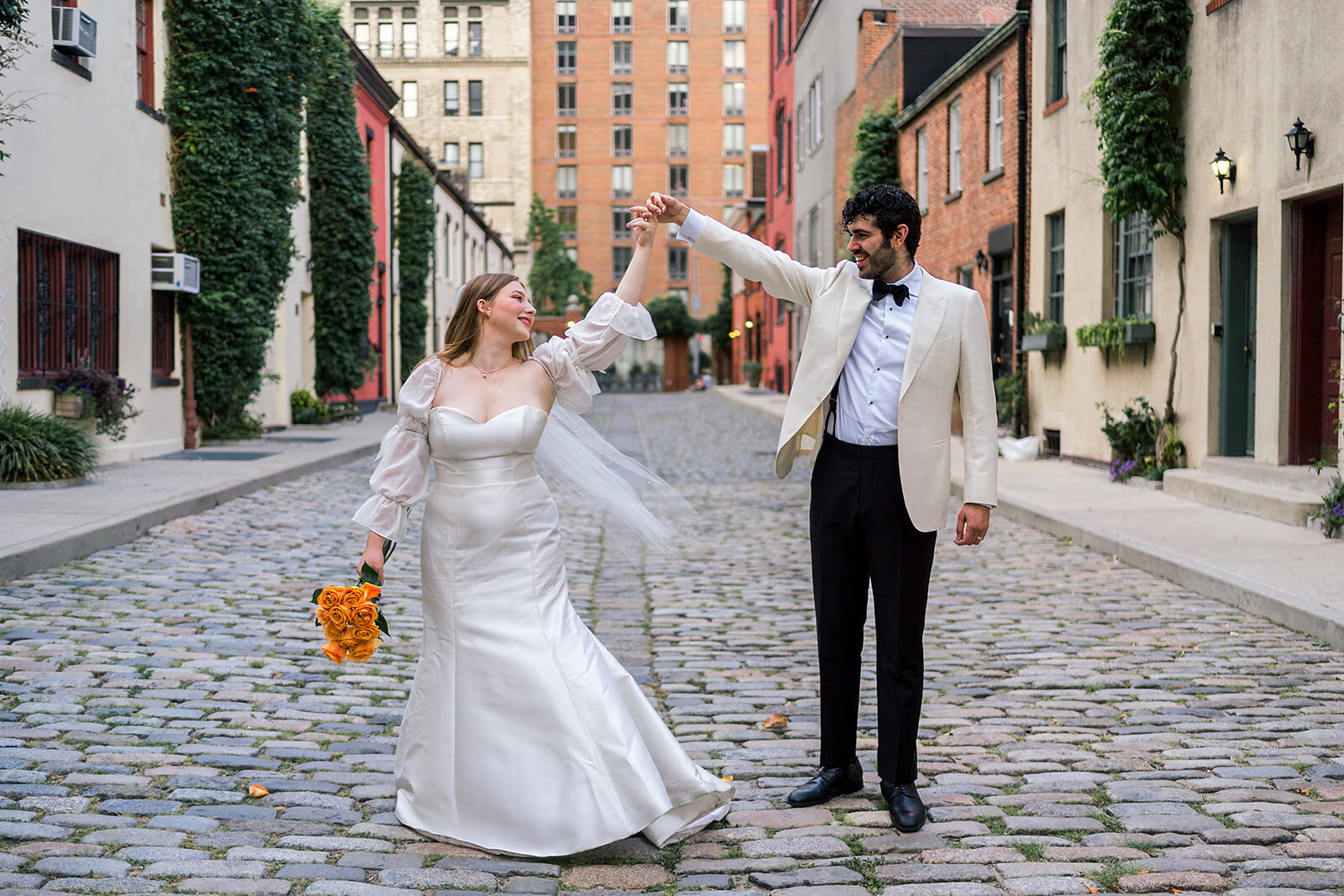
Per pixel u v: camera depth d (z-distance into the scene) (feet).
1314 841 11.51
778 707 16.49
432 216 105.70
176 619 20.74
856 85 88.84
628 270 12.50
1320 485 30.35
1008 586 25.22
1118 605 23.13
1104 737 14.99
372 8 209.77
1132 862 11.00
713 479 48.83
